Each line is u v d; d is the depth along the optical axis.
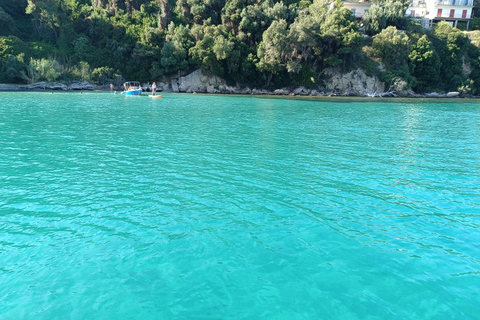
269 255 8.98
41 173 15.60
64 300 7.21
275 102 60.06
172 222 10.79
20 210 11.54
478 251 9.30
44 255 8.88
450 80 90.62
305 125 32.28
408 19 95.31
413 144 23.92
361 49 84.94
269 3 89.75
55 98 57.25
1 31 82.69
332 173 16.33
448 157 20.05
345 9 81.00
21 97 56.84
